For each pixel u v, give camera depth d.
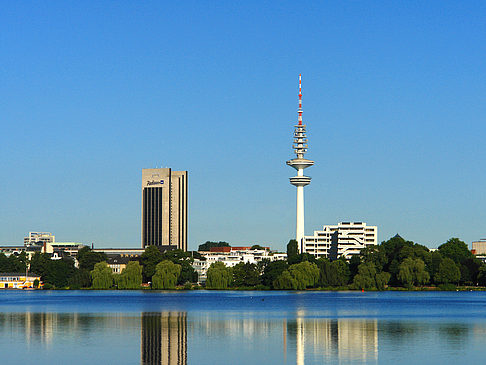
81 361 137.38
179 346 158.25
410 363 135.88
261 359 140.25
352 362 137.00
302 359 140.62
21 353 147.25
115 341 166.25
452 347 157.12
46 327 199.38
